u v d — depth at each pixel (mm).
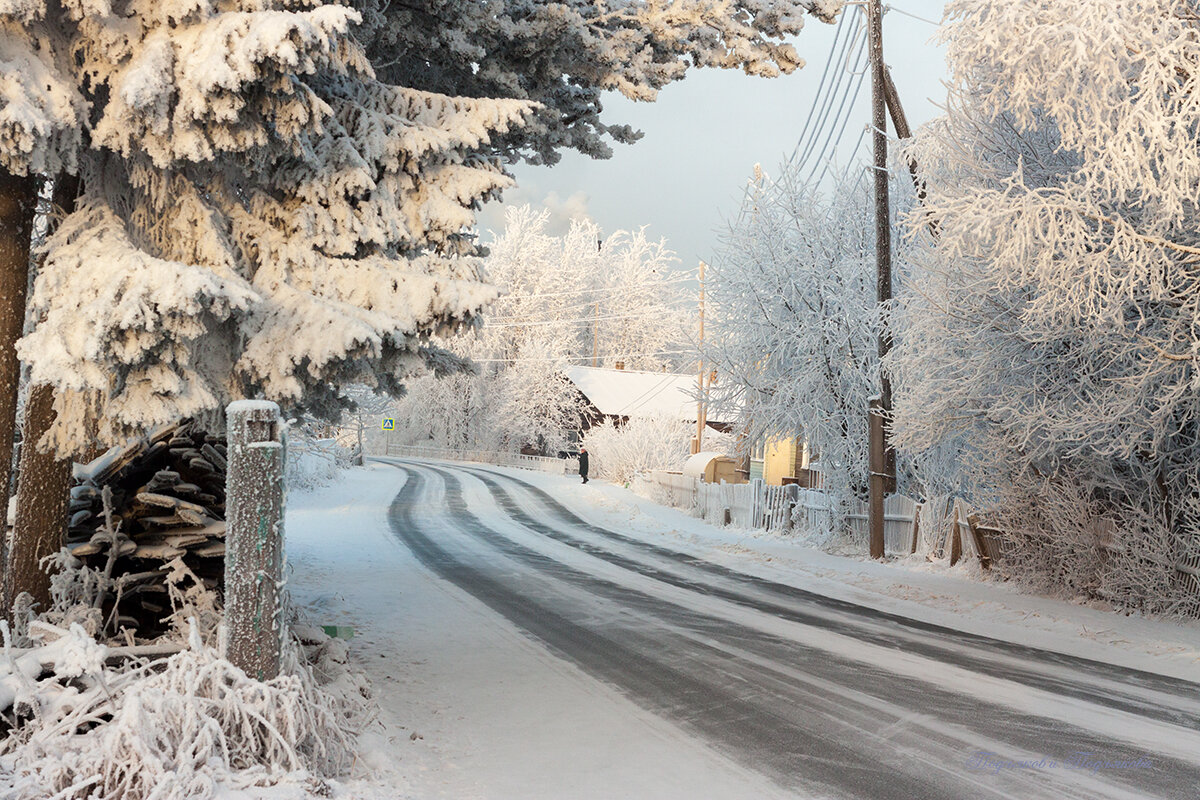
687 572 15578
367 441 73938
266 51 5062
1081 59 9070
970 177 13047
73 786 3760
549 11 8352
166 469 6812
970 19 10086
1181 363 10344
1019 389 12297
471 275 6934
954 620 11391
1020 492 13273
